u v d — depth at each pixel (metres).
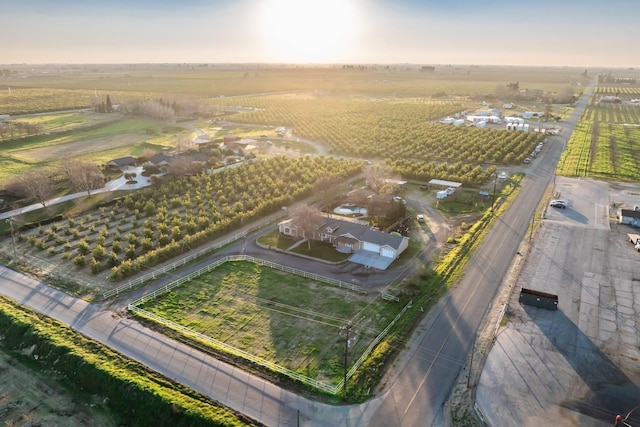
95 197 94.81
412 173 110.00
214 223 80.75
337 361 45.59
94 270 63.31
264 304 55.94
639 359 45.50
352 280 61.72
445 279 61.56
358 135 158.75
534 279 61.44
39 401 42.22
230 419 37.97
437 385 42.09
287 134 170.12
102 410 41.25
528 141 144.38
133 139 155.75
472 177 107.00
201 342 48.34
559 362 44.94
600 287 59.34
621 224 81.12
